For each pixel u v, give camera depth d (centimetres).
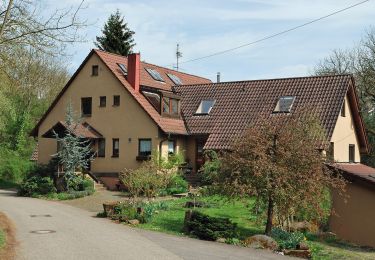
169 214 2078
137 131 3203
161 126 3084
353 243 1842
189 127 3262
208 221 1672
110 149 3309
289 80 3222
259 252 1464
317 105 2889
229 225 1664
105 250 1351
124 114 3266
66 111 3300
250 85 3353
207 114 3281
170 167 2897
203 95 3453
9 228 1689
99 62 3400
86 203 2533
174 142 3238
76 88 3497
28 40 1538
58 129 3178
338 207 1908
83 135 3158
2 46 1528
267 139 1631
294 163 1591
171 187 2812
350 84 3041
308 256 1459
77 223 1852
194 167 3259
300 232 1769
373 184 1809
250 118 3080
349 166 2200
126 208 2005
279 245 1531
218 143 3002
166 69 3944
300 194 1567
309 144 1647
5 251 1295
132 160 3206
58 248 1359
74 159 2927
